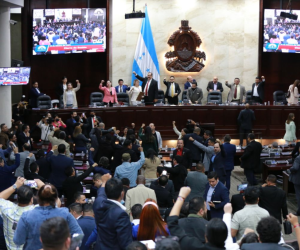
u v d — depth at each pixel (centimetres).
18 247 491
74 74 2044
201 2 2027
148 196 727
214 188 794
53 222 300
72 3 1995
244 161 1244
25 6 1927
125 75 2014
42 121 1445
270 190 797
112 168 1105
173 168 952
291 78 2152
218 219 390
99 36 1891
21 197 491
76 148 1307
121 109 1645
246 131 1673
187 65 2030
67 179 868
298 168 1047
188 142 1221
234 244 456
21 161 998
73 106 1692
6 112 1457
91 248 508
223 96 2066
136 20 1994
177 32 2006
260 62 2052
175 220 411
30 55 1973
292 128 1619
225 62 2058
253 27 2048
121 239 449
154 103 1711
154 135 1323
